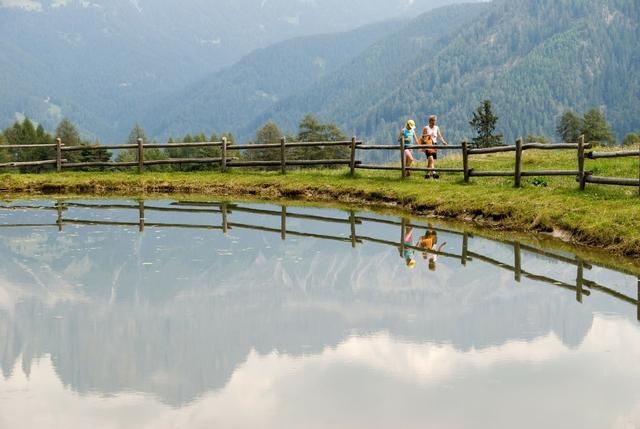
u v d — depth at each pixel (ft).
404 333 35.29
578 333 34.65
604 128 474.49
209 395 28.53
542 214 58.08
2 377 30.48
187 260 51.37
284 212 73.00
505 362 31.32
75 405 27.78
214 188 90.12
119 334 35.58
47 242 57.72
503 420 25.86
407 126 82.38
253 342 34.27
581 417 26.05
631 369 30.30
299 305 40.32
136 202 81.76
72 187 92.43
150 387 29.22
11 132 539.29
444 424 25.70
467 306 39.55
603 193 59.88
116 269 48.55
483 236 57.98
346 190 81.46
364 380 29.66
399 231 61.41
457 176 80.69
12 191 91.61
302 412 26.81
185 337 35.09
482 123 246.06
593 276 44.57
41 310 39.45
